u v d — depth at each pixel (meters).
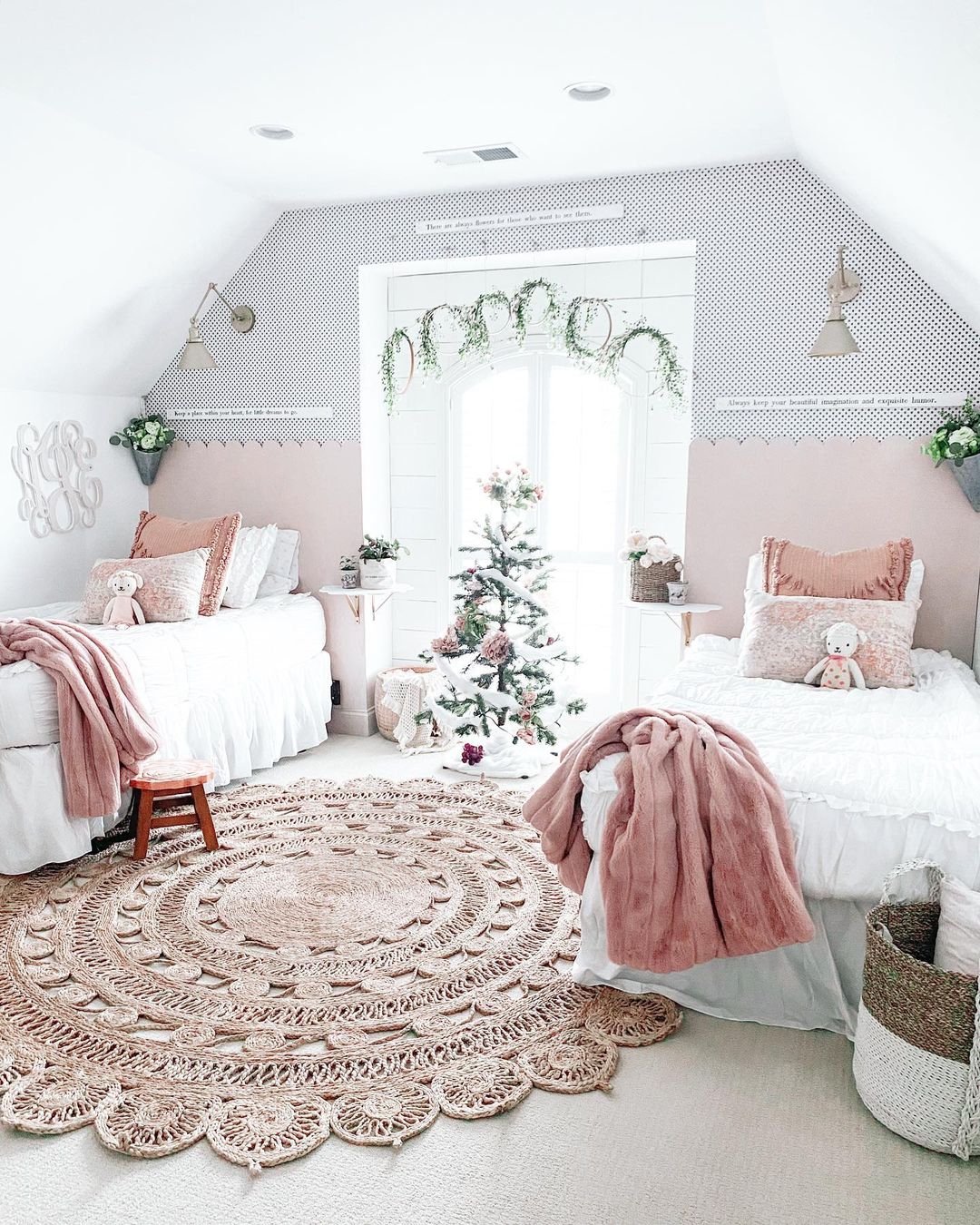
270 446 5.57
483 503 5.70
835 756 2.89
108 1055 2.59
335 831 4.12
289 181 4.77
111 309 4.96
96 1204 2.09
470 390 5.61
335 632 5.57
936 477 4.37
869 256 4.35
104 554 5.57
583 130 4.01
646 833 2.65
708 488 4.73
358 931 3.27
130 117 3.84
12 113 3.64
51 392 5.15
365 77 3.43
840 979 2.75
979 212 2.78
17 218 4.07
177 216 4.76
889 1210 2.09
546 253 4.91
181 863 3.79
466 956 3.12
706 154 4.34
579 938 3.23
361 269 5.27
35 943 3.18
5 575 4.94
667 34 3.07
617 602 5.52
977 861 2.52
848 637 3.84
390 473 5.79
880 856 2.59
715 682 3.84
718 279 4.60
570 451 5.48
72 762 3.65
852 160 3.54
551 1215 2.06
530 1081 2.49
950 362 4.29
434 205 5.05
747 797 2.63
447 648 4.93
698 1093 2.47
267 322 5.48
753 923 2.59
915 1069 2.25
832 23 2.41
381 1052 2.61
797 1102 2.45
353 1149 2.27
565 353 5.39
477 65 3.32
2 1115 2.35
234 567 5.21
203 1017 2.76
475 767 4.91
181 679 4.36
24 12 2.90
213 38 3.10
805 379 4.52
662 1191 2.13
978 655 4.23
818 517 4.57
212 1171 2.19
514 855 3.89
